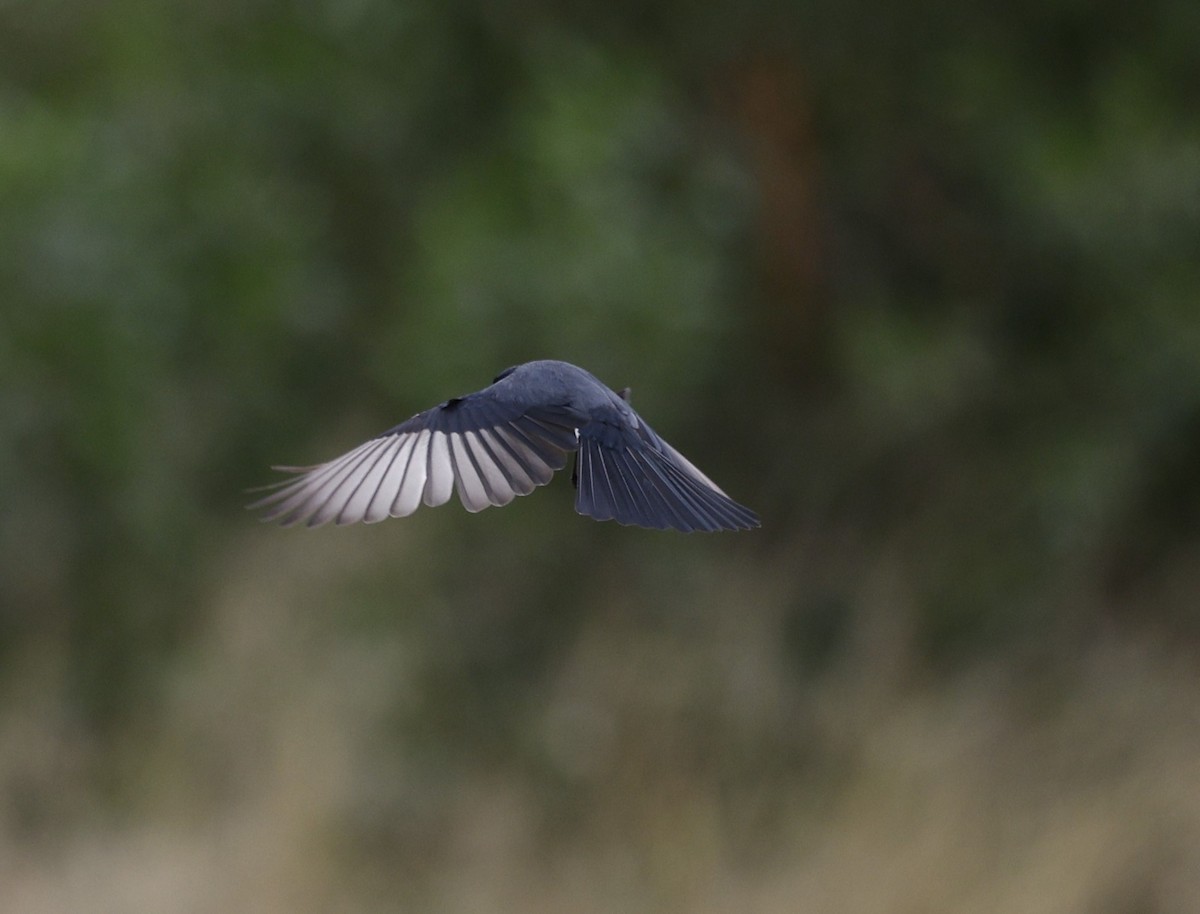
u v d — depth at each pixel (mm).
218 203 15008
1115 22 15453
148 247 14695
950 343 15062
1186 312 14523
